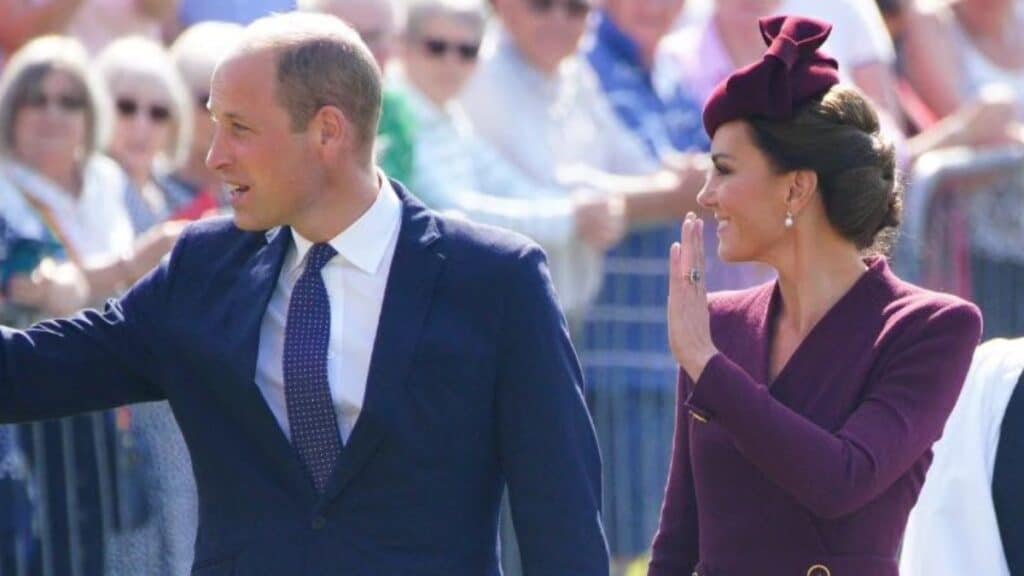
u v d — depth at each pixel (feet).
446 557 47.26
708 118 49.42
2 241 71.82
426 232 48.44
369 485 47.14
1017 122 104.73
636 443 87.35
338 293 48.14
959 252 96.37
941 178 96.17
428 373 47.29
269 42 47.34
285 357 47.73
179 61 82.28
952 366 48.19
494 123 87.04
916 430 47.55
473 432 47.62
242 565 47.60
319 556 47.01
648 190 87.35
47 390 49.73
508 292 47.85
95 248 75.10
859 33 98.84
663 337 87.45
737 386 46.91
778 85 48.34
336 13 82.64
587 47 93.25
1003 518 52.49
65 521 70.64
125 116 79.15
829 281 49.39
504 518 82.64
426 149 82.38
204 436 48.49
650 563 51.26
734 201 48.75
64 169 74.79
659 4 93.25
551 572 47.24
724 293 51.19
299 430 47.50
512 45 88.38
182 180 81.10
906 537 53.57
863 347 48.62
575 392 48.44
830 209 48.93
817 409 48.39
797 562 47.96
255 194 47.47
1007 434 52.60
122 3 90.58
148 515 72.49
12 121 74.02
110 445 71.56
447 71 83.30
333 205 47.98
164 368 48.91
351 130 47.73
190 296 49.03
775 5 93.91
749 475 48.39
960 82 105.50
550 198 86.58
